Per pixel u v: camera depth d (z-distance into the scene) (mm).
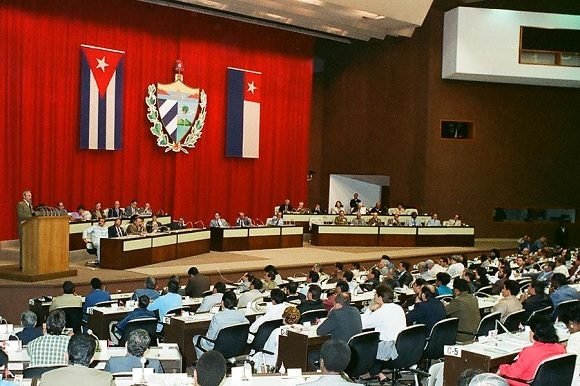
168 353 7797
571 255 19250
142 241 18156
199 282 14070
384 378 9555
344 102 29609
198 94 24328
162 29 23344
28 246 14820
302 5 23438
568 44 28078
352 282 13789
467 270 14102
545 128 28953
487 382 4172
